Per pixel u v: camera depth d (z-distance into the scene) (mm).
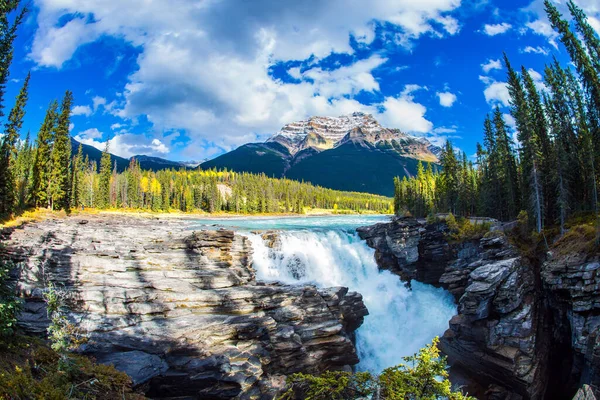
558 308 35531
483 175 88375
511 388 33469
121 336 27859
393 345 43188
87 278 34156
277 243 52125
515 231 47438
